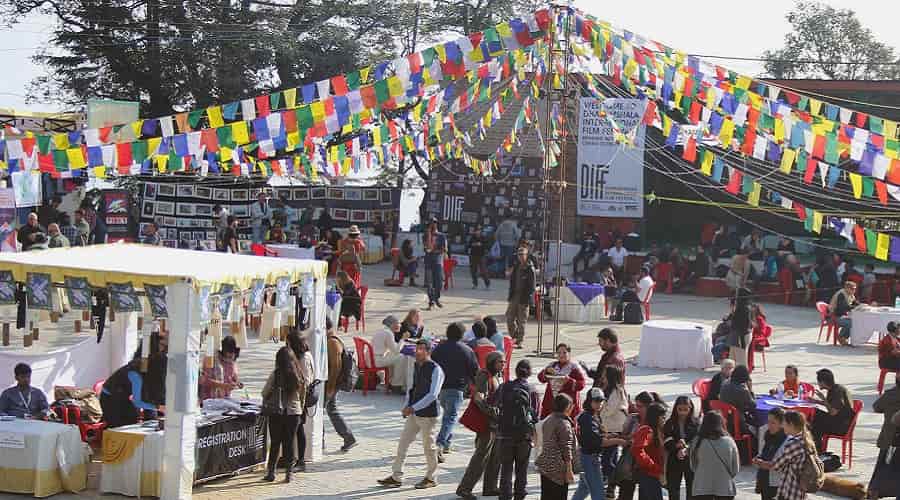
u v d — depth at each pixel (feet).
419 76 38.83
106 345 46.19
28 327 36.17
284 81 124.77
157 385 35.22
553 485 31.65
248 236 101.91
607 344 39.09
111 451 33.94
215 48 120.26
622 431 33.63
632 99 92.58
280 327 39.14
